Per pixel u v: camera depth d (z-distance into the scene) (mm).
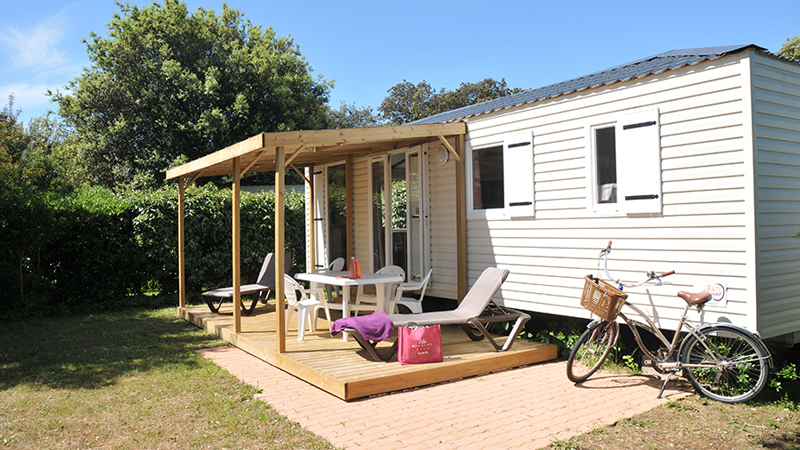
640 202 5500
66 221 9930
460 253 7430
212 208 11914
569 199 6199
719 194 4898
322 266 10430
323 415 4355
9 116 23234
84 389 5262
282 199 5883
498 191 7094
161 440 3922
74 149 23734
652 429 4031
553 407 4527
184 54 23469
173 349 7023
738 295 4781
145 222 10898
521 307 6770
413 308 6973
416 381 5141
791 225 5062
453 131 7312
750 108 4668
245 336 6992
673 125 5238
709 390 4855
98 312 10375
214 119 21734
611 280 5480
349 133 6270
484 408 4512
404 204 8695
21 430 4188
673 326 5270
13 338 7875
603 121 5832
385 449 3645
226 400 4785
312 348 6180
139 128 22719
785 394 4930
